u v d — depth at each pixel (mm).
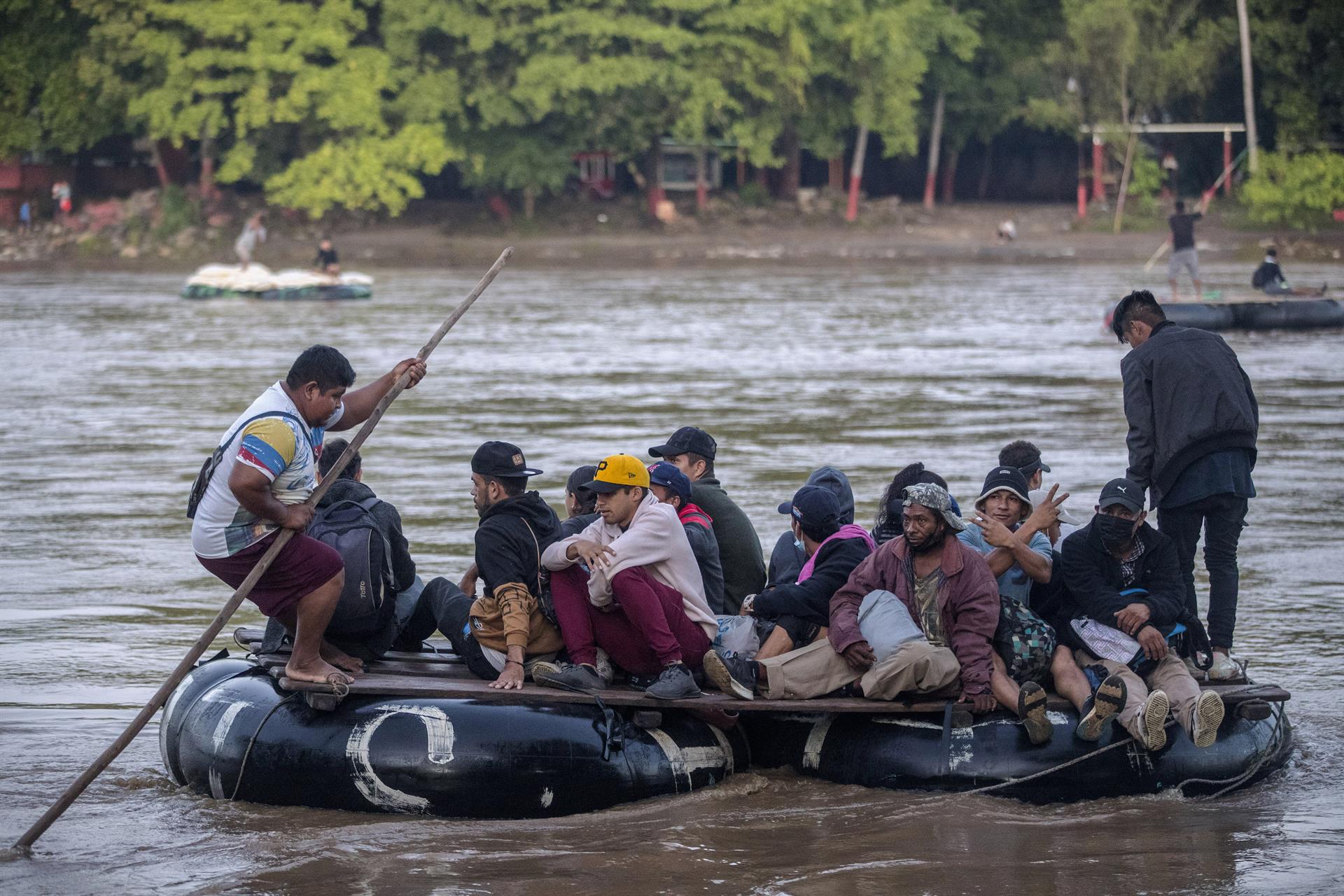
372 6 151250
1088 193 170500
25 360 63250
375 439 41812
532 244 143125
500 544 16547
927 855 14211
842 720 16766
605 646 16594
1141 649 16344
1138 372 18297
